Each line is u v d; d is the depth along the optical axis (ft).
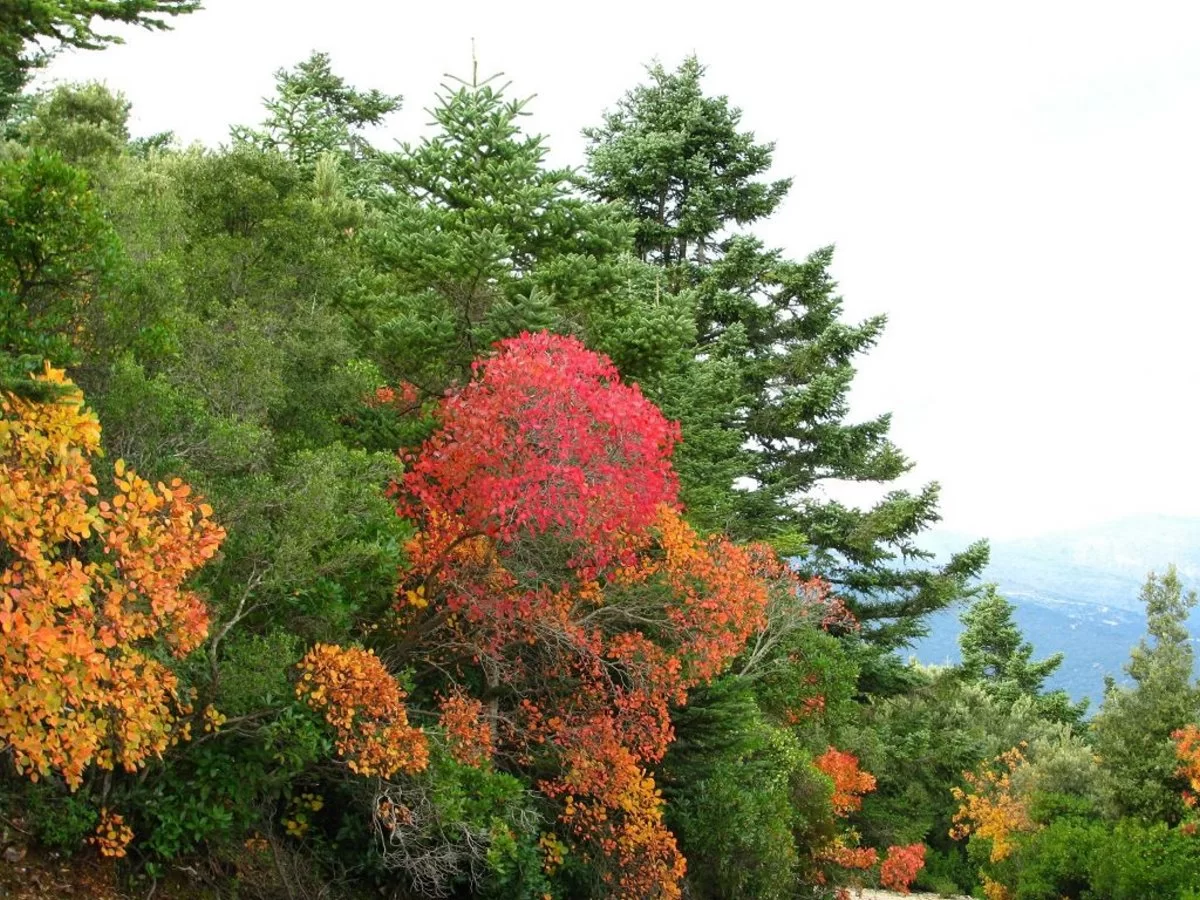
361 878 39.19
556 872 44.47
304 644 35.78
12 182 28.32
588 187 100.01
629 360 52.11
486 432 39.14
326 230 48.08
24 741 22.63
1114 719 90.79
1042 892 85.35
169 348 33.60
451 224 48.62
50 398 23.53
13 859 29.50
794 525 92.58
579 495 39.42
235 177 45.03
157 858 33.12
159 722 26.61
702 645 45.98
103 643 24.11
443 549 40.81
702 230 98.32
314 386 42.01
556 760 44.11
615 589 46.47
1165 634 92.53
